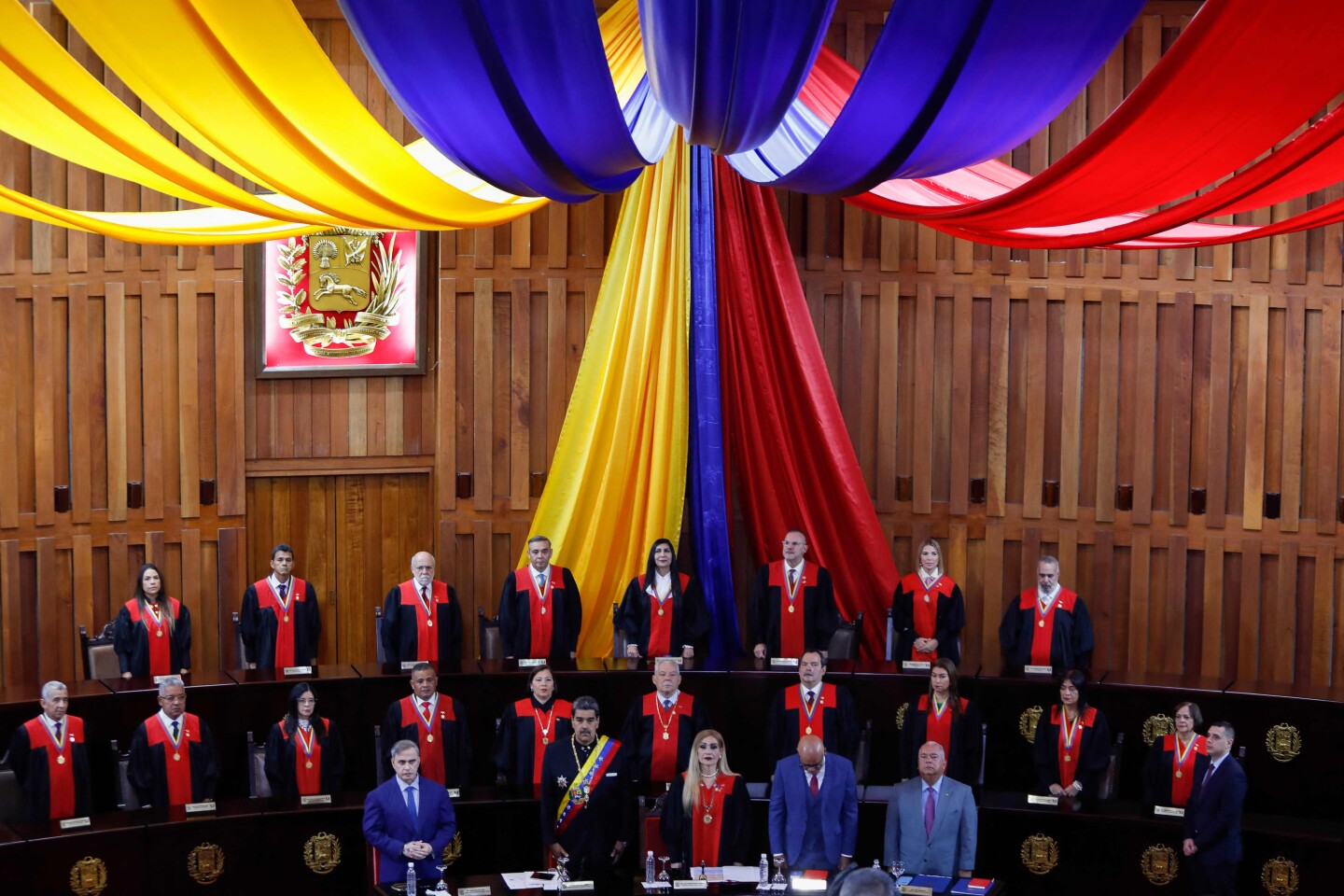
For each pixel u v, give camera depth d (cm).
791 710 1187
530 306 1402
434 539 1434
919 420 1409
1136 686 1207
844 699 1190
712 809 1047
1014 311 1400
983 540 1414
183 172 825
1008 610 1300
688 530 1425
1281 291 1365
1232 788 1080
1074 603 1281
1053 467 1401
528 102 728
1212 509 1380
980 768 1177
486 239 1398
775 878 988
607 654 1385
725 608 1365
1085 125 1355
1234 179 796
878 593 1377
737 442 1392
